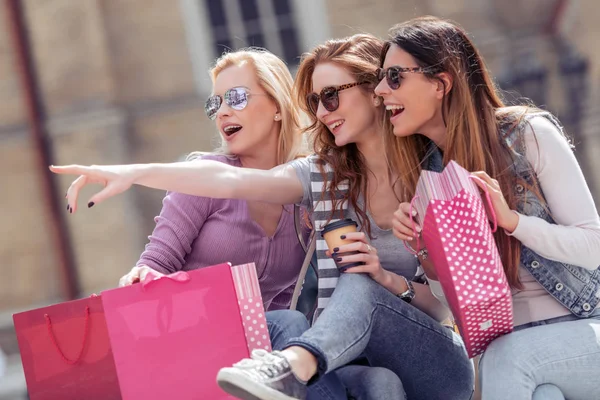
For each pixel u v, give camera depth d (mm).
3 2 21031
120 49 21688
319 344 3805
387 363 4340
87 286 21062
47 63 21141
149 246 4672
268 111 5082
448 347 4426
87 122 21094
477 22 21219
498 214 3895
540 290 4078
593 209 4016
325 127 4703
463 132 4129
